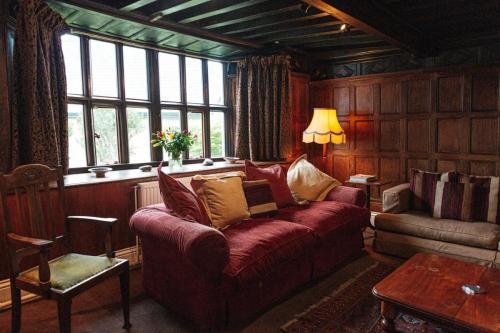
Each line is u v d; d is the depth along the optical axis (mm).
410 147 4344
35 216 2102
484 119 3848
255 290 2270
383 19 3113
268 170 3369
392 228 3256
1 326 2186
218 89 4484
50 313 2336
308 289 2656
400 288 1846
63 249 2693
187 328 2158
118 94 3559
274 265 2275
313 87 5020
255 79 4316
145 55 3752
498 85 3740
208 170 3600
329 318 2242
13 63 2508
